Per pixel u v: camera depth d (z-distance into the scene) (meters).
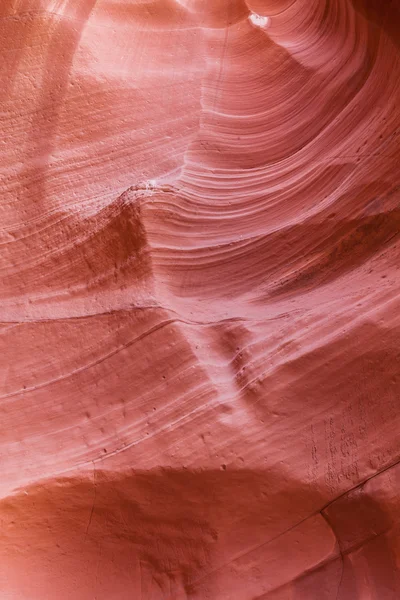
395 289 3.57
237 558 3.57
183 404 3.64
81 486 3.64
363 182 4.45
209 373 3.70
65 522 3.70
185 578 3.62
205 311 4.04
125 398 3.80
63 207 4.81
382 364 3.42
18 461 3.79
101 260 4.42
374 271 3.88
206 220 4.62
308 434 3.46
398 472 3.36
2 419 3.93
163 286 4.12
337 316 3.61
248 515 3.51
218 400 3.60
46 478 3.67
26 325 4.34
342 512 3.44
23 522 3.69
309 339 3.58
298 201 4.74
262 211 4.75
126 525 3.66
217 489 3.50
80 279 4.47
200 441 3.53
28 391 4.02
